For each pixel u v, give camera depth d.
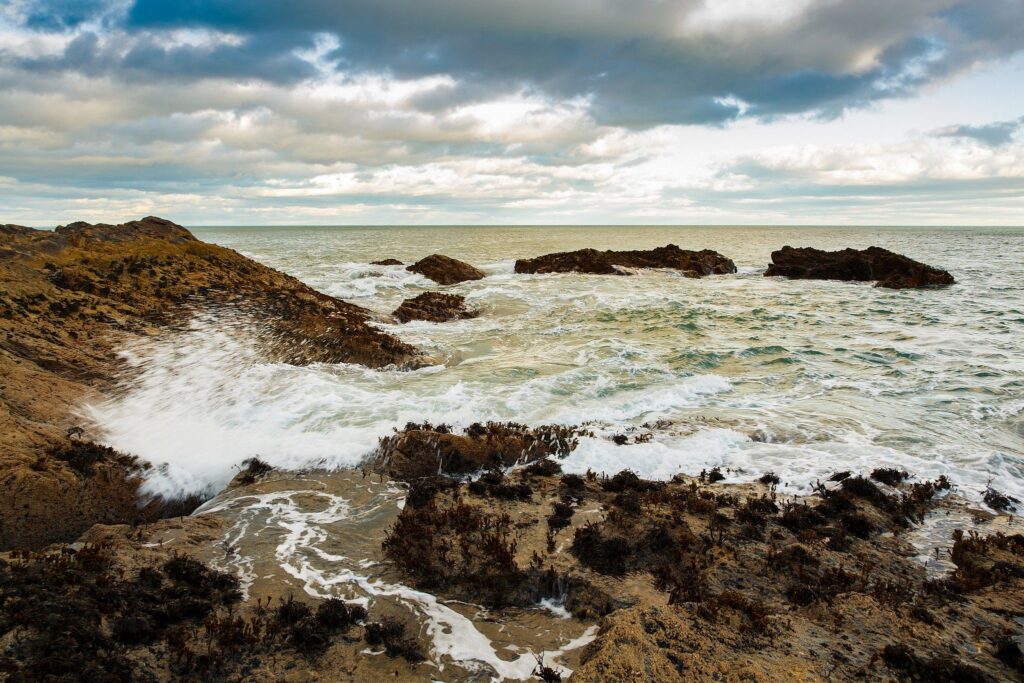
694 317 23.70
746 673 4.46
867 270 38.59
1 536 7.30
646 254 47.72
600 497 8.55
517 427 11.10
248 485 9.01
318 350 15.82
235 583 6.25
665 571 6.46
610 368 15.69
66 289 15.46
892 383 14.91
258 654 5.11
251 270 22.42
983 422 12.20
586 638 5.58
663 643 4.89
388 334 18.39
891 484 9.05
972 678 4.55
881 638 5.19
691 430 11.45
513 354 17.53
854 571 6.69
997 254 67.69
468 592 6.30
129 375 12.72
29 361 11.68
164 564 6.34
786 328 21.89
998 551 7.06
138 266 18.44
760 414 12.49
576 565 6.66
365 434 10.59
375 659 5.22
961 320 23.66
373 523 7.82
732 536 7.38
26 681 4.23
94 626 5.05
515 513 8.02
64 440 8.91
